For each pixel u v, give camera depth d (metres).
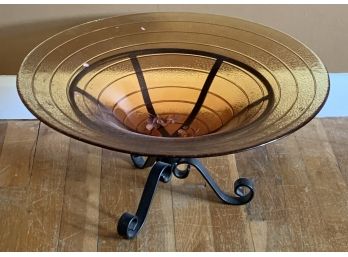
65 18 1.63
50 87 1.24
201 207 1.55
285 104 1.21
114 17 1.48
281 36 1.41
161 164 1.44
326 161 1.70
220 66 1.40
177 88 1.43
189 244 1.45
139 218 1.46
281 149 1.74
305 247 1.45
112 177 1.64
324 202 1.57
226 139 1.12
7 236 1.45
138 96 1.41
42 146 1.73
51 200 1.56
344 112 1.88
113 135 1.13
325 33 1.70
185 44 1.43
